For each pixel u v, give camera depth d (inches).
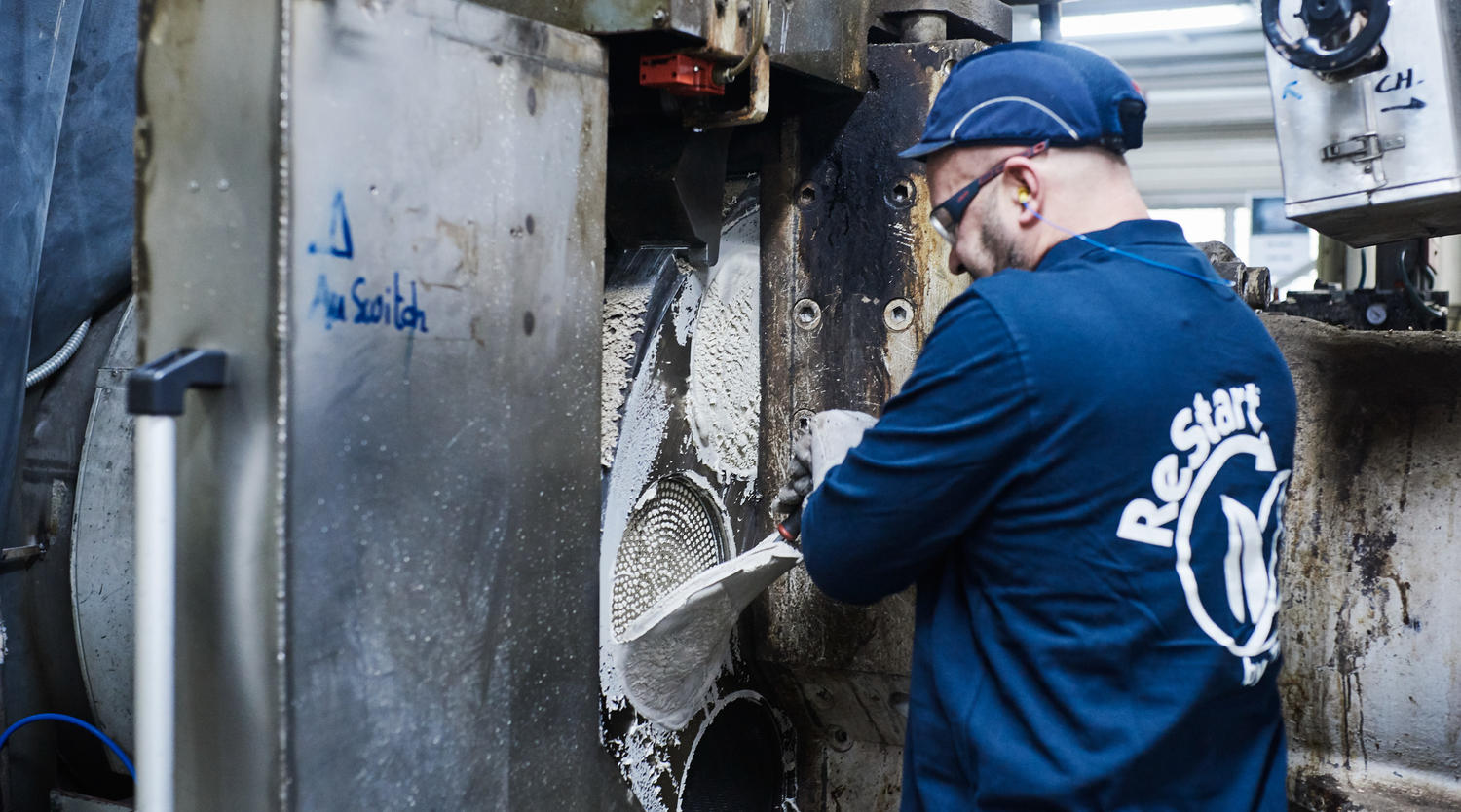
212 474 33.8
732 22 47.5
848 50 56.6
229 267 33.2
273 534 32.8
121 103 54.5
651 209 53.7
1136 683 37.6
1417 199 44.6
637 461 52.6
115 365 55.6
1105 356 37.1
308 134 32.7
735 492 60.7
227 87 33.0
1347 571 56.0
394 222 35.6
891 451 39.0
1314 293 75.2
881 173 58.9
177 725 35.0
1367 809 53.8
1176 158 298.8
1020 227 42.0
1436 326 75.5
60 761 59.5
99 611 54.0
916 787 41.7
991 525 39.0
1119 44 238.5
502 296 39.8
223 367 33.4
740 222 60.9
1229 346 39.8
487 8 38.5
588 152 43.4
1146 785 37.4
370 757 35.9
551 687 43.2
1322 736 56.7
